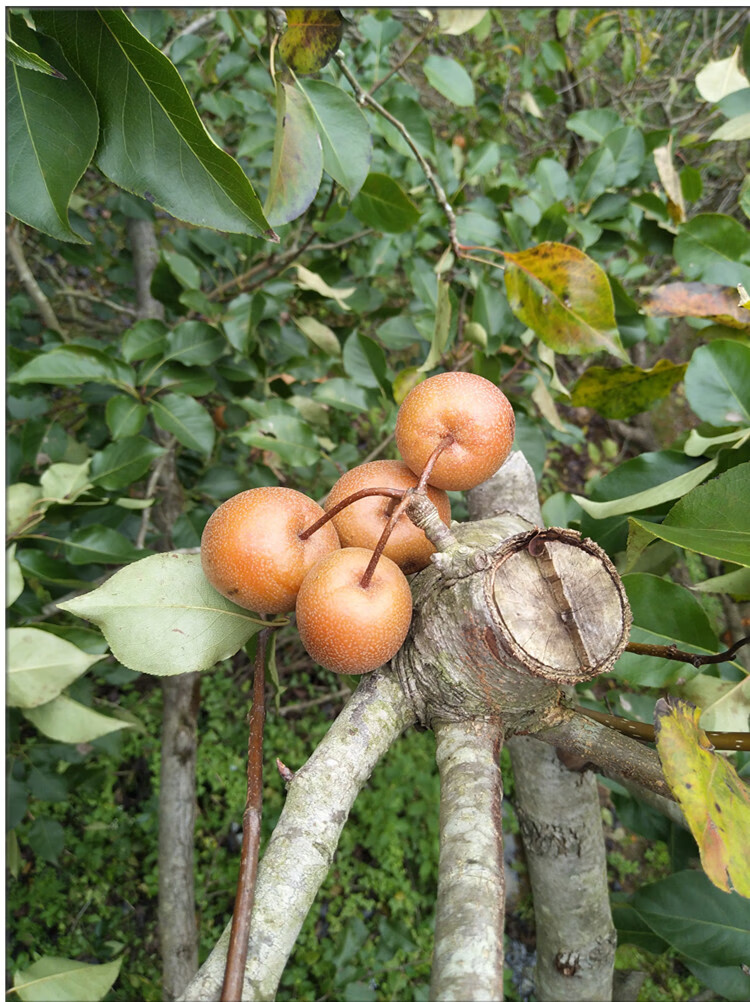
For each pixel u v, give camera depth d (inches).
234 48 23.3
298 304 27.1
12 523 15.5
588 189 20.2
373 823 30.8
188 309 21.5
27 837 25.6
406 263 25.0
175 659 9.9
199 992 7.1
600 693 29.2
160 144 8.9
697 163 32.1
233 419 23.5
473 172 22.8
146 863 30.0
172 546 19.5
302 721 33.9
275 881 7.8
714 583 12.5
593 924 14.4
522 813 14.2
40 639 10.9
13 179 9.0
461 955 6.8
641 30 32.4
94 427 22.6
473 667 8.8
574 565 8.4
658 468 12.7
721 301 14.9
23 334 26.1
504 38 33.2
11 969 27.1
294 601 9.7
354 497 8.9
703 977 13.8
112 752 21.3
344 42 24.2
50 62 8.8
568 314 13.1
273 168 10.5
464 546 9.2
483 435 9.5
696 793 8.2
